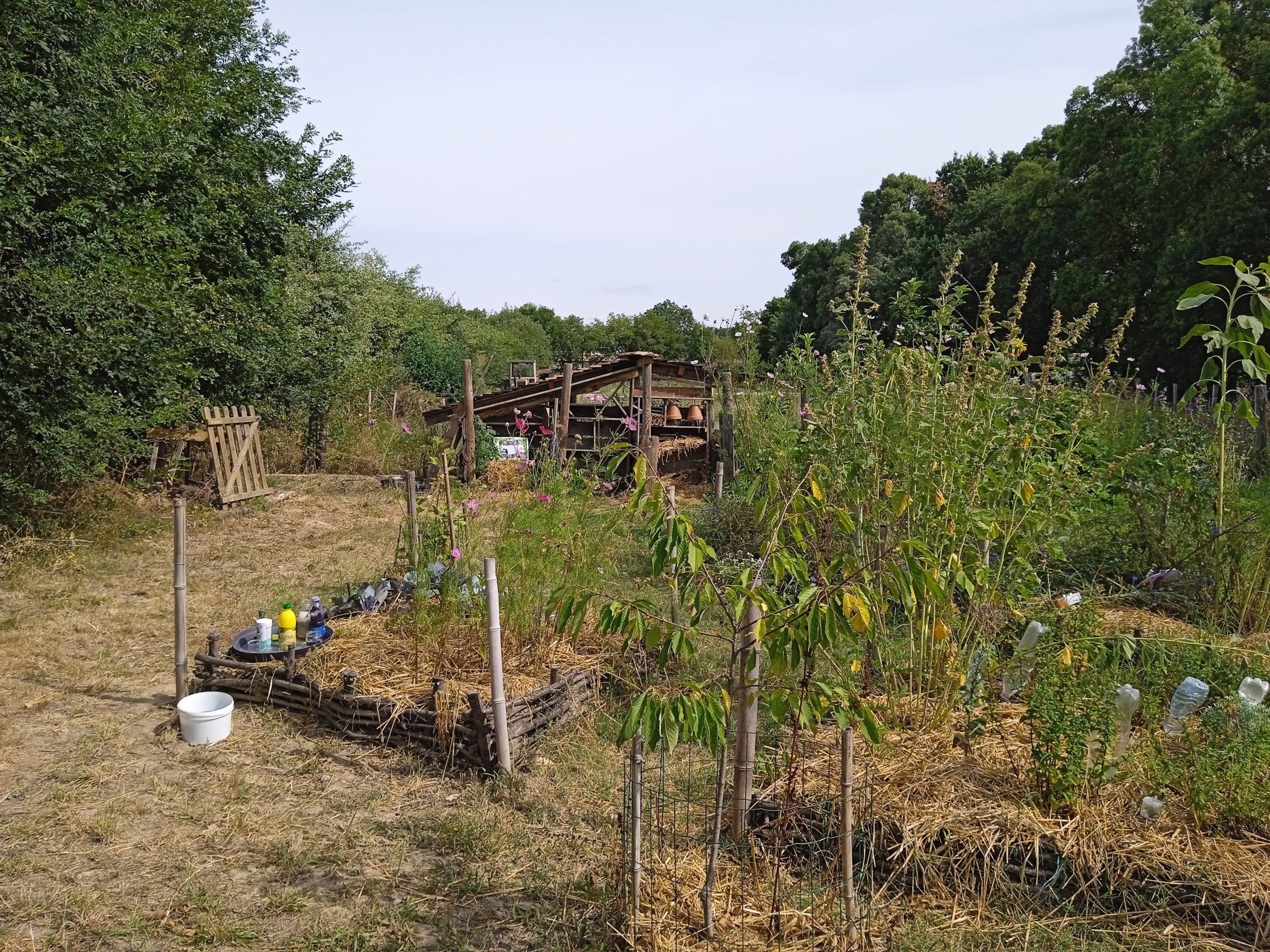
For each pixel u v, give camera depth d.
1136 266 21.53
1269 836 3.07
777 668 2.53
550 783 4.02
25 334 7.68
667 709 2.45
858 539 4.20
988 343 4.50
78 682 5.27
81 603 6.84
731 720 4.07
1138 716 3.70
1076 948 2.80
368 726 4.41
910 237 38.81
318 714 4.64
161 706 4.95
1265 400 8.12
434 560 5.70
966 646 4.05
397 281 31.12
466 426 11.81
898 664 4.16
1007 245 29.12
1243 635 4.98
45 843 3.54
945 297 5.07
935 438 4.12
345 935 3.00
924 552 2.58
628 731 2.42
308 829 3.68
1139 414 7.62
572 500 6.16
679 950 2.76
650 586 6.64
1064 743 3.27
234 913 3.13
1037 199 25.75
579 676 4.77
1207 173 19.34
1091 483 4.98
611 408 13.40
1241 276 4.01
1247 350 3.99
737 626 2.97
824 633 2.40
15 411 7.77
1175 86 20.22
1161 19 22.44
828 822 3.20
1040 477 4.24
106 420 8.38
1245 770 3.11
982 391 4.21
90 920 3.06
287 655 4.75
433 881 3.32
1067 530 5.85
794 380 9.51
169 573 7.88
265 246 13.59
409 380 25.52
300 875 3.37
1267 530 5.23
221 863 3.44
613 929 2.90
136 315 9.03
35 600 6.88
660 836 3.16
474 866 3.42
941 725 3.82
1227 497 5.59
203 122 12.09
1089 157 23.47
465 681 4.59
